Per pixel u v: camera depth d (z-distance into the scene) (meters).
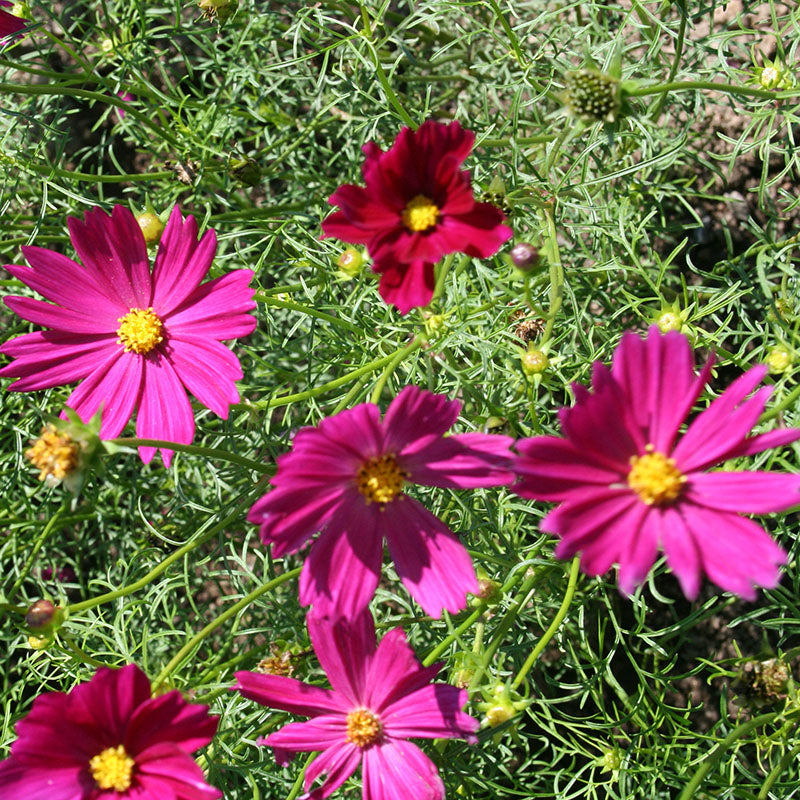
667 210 0.64
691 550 0.42
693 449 0.42
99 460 0.44
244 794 0.54
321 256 0.58
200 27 0.67
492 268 0.58
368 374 0.50
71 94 0.55
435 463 0.45
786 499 0.41
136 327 0.49
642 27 0.55
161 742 0.44
